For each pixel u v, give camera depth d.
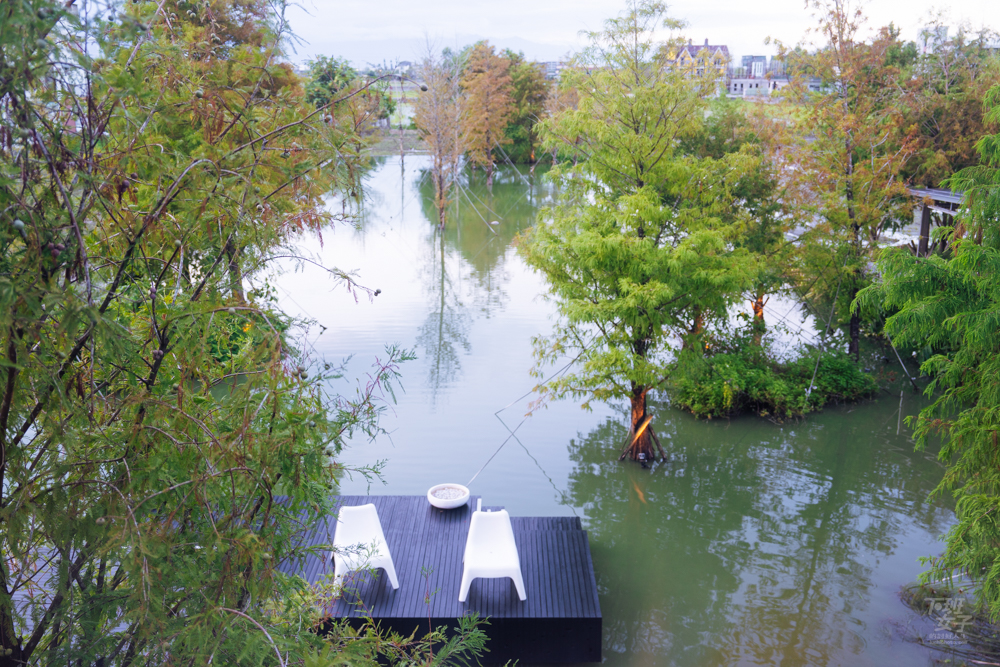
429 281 22.33
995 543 6.37
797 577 8.61
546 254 11.00
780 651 7.17
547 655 6.80
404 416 12.95
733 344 16.11
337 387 13.29
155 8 2.81
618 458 11.88
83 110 2.48
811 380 14.55
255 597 2.80
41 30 2.15
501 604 6.98
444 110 34.91
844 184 15.64
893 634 7.42
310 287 20.94
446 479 10.81
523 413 13.26
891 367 16.48
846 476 11.46
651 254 10.61
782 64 16.70
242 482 2.75
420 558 7.86
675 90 10.83
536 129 11.84
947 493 10.81
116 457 2.71
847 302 16.05
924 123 18.19
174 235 2.85
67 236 2.37
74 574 2.72
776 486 11.10
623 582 8.52
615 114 11.42
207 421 2.80
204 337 2.67
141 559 2.55
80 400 2.57
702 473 11.50
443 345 16.53
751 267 11.60
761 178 15.55
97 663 2.81
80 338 2.53
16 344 2.30
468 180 50.03
